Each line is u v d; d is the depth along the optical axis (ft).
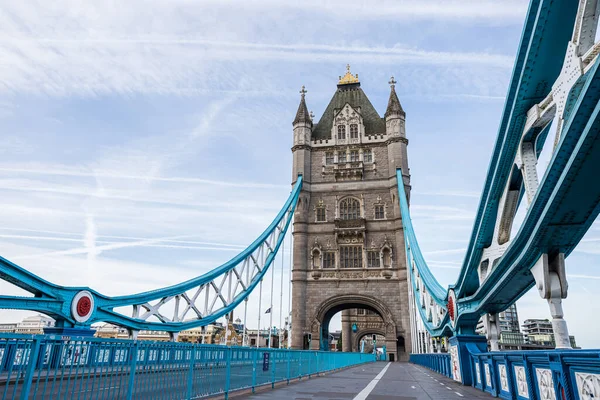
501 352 40.70
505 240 44.83
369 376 80.33
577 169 25.40
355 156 212.23
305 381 64.54
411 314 169.58
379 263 188.44
